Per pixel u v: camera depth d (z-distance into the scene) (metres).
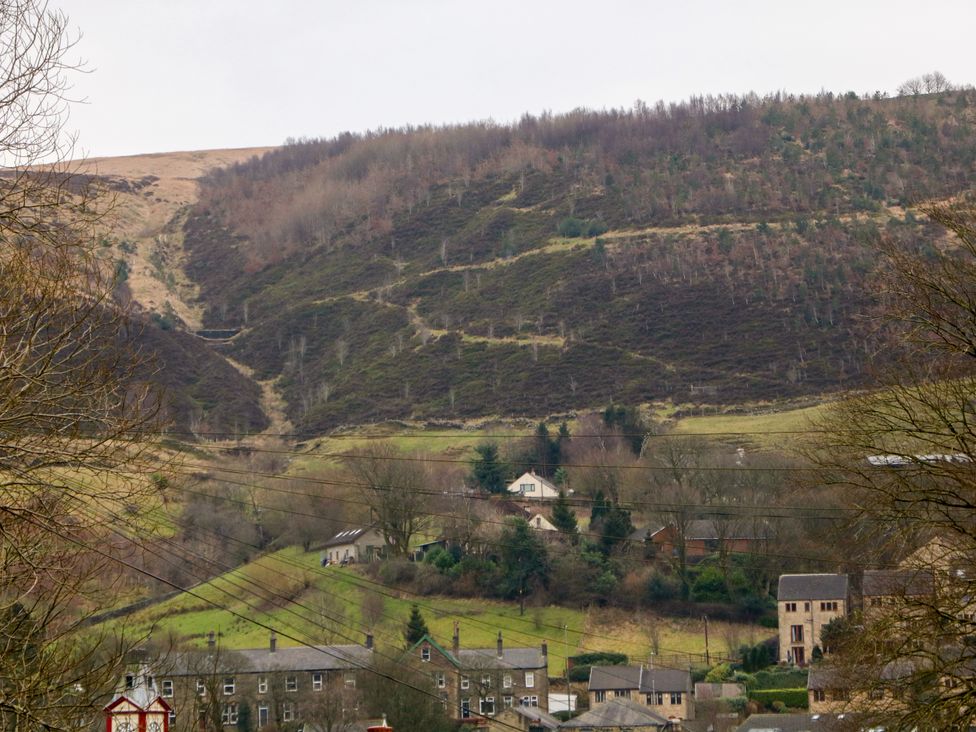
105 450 26.11
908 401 36.09
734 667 116.62
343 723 103.81
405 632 124.62
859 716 34.84
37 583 25.89
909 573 36.53
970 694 32.09
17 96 25.17
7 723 25.25
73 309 26.41
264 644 117.06
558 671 123.06
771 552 122.62
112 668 28.30
